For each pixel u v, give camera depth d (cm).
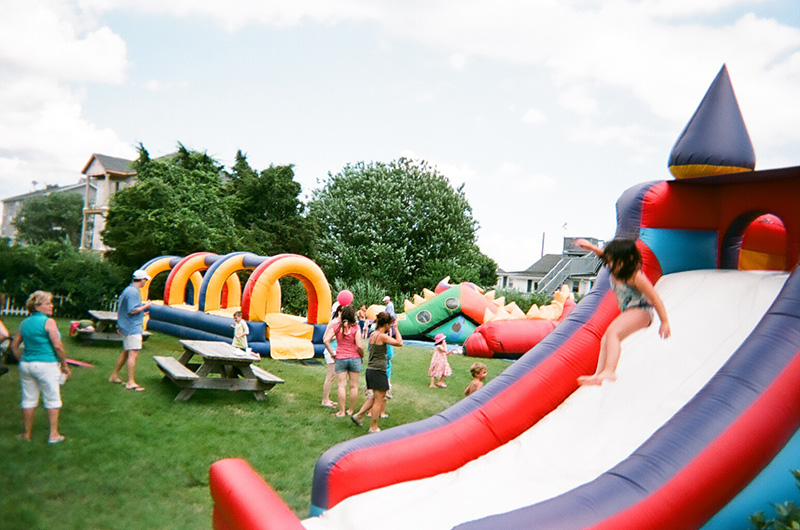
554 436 520
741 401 400
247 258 1603
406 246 3722
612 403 532
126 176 4712
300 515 543
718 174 593
